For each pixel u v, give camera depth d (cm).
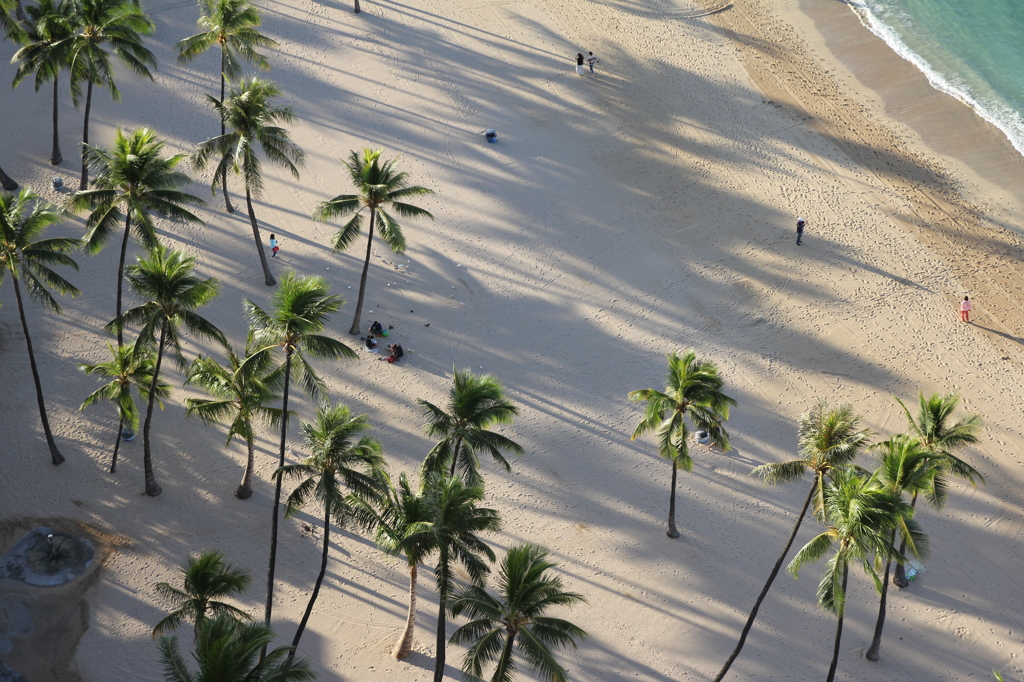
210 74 7719
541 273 6106
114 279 5838
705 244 6356
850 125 7475
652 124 7456
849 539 3450
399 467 4806
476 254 6228
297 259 6097
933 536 4588
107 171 4712
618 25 8688
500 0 9038
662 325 5756
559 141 7244
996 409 5216
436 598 4284
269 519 4572
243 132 5425
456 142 7169
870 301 5934
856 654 4100
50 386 5138
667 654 4072
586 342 5634
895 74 8044
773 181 6900
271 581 3800
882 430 5075
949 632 4194
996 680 4009
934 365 5491
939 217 6581
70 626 4028
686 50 8362
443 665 3619
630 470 4900
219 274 5931
